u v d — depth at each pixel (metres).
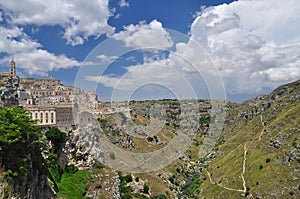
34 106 95.81
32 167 60.22
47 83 183.25
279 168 142.75
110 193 87.88
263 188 136.50
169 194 123.94
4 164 49.22
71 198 80.88
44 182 69.69
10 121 53.69
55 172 86.12
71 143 92.44
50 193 74.50
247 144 186.62
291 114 179.00
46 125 94.44
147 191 115.25
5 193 45.69
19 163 52.06
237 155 179.12
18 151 54.00
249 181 146.75
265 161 152.88
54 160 87.00
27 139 57.84
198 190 150.00
